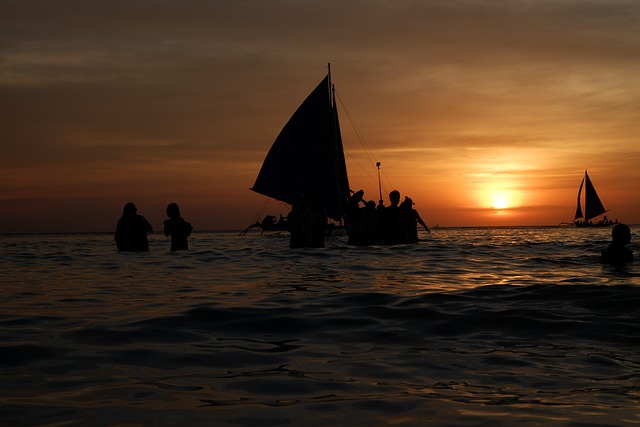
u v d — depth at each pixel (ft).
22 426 9.90
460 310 20.67
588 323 18.16
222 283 29.45
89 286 28.71
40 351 15.16
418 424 10.02
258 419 10.28
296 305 22.09
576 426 9.87
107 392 11.82
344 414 10.53
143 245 53.57
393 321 19.15
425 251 51.26
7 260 47.60
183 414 10.53
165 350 15.40
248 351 15.37
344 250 52.16
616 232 37.50
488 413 10.53
